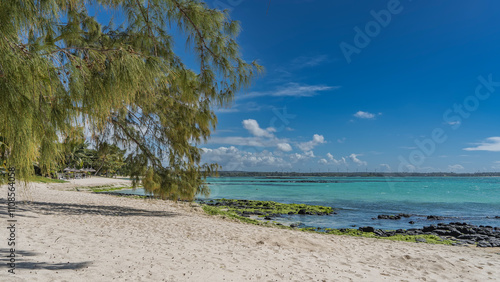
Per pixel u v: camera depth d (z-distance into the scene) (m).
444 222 18.38
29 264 4.31
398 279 5.89
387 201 32.78
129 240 7.10
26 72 1.91
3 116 1.80
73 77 2.25
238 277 4.99
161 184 13.82
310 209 23.17
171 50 5.68
